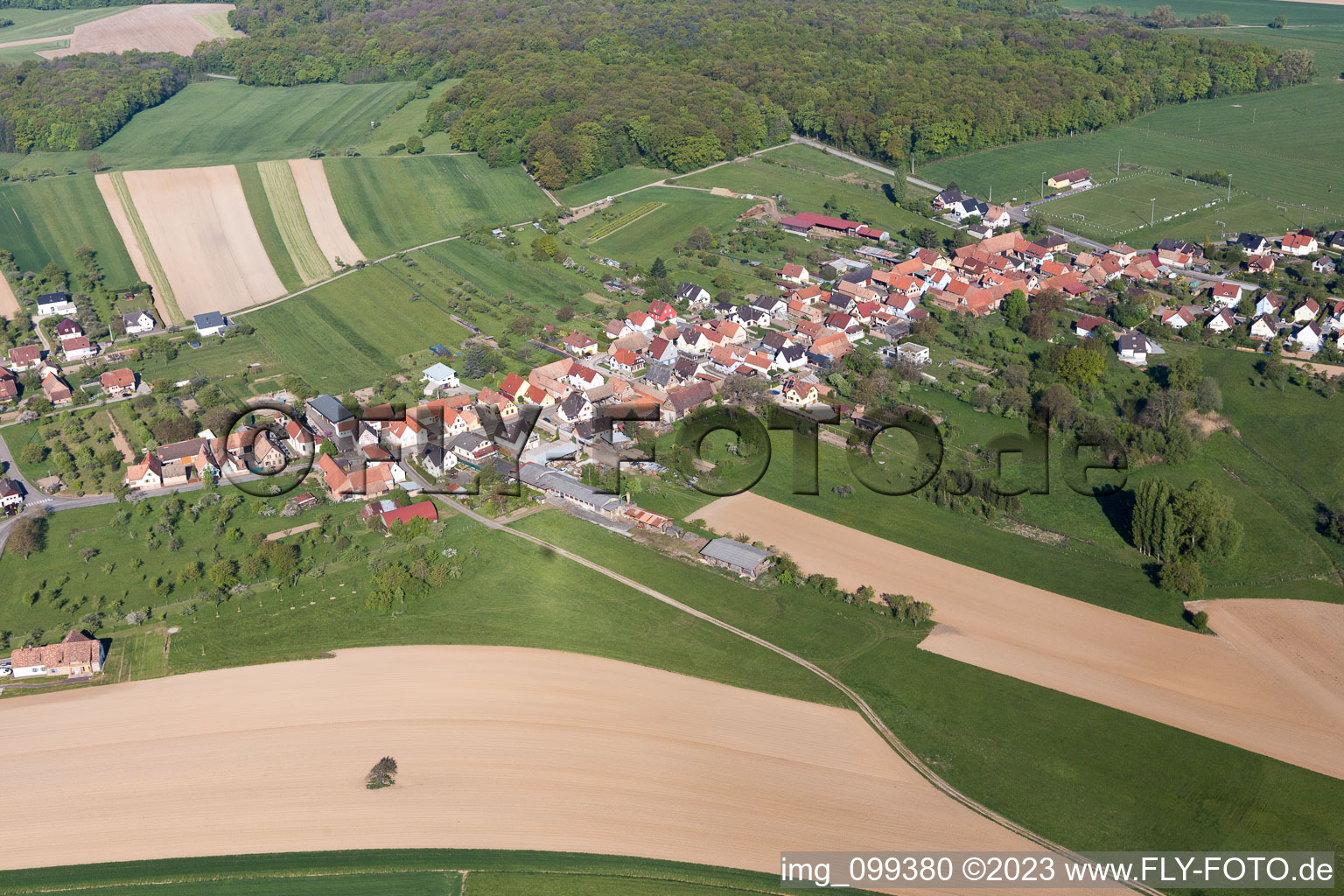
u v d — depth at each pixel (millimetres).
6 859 107688
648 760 116812
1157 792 111062
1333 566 146750
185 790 115125
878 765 115938
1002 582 145250
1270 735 117812
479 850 106438
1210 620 136875
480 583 147625
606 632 137750
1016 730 119688
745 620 139250
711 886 102000
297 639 138375
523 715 124000
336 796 113375
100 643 137500
